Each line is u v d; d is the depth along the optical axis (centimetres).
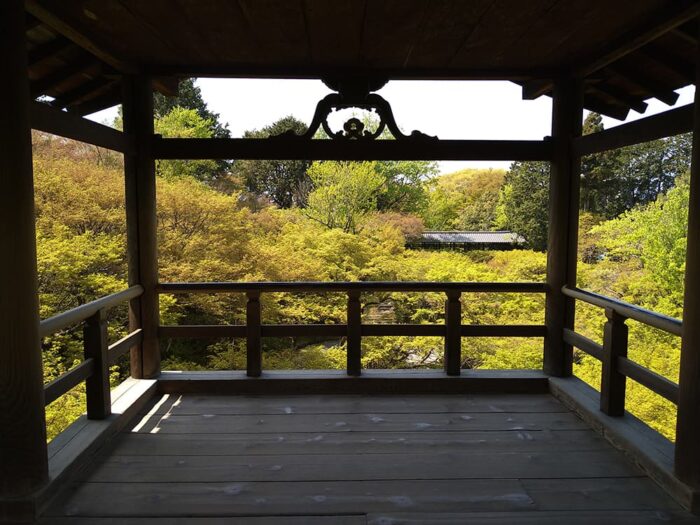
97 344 251
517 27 242
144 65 303
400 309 866
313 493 198
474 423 273
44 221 701
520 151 318
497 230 1437
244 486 203
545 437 254
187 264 762
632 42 245
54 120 218
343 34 252
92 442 227
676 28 228
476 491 200
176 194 812
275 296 810
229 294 800
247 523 178
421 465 222
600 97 344
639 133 249
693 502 183
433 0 211
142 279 319
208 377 324
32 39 247
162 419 277
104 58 268
